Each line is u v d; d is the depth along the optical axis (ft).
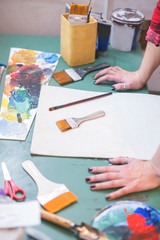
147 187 2.05
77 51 3.28
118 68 3.28
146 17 4.17
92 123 2.59
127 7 4.08
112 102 2.87
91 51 3.39
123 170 2.13
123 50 3.82
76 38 3.15
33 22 4.14
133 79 3.12
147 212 1.87
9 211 1.52
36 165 2.18
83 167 2.20
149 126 2.60
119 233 1.73
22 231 1.43
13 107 2.74
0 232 1.41
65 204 1.90
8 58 3.50
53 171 2.15
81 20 3.11
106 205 1.93
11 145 2.35
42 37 4.04
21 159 2.23
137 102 2.88
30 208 1.54
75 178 2.11
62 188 1.99
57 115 2.65
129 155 2.31
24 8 3.96
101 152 2.31
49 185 2.02
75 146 2.35
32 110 2.73
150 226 1.78
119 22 3.53
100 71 3.28
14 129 2.49
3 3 3.90
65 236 1.71
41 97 2.86
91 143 2.39
